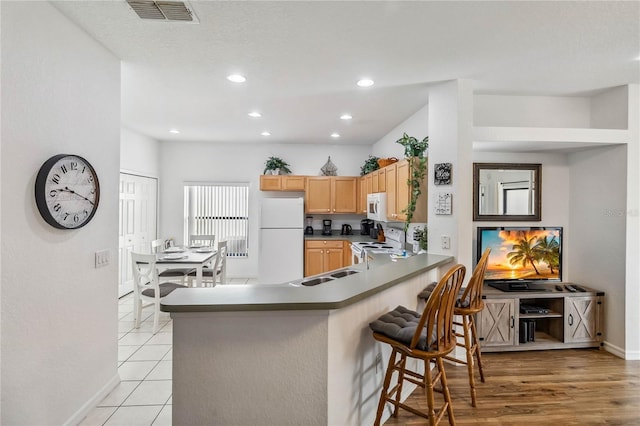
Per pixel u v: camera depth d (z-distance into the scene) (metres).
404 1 1.82
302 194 6.28
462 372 2.81
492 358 3.07
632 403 2.36
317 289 1.88
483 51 2.41
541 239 3.40
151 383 2.59
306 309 1.61
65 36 1.95
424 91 3.27
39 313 1.79
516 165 3.51
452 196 2.99
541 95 3.33
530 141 3.00
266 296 1.73
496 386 2.58
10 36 1.60
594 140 3.01
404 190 3.56
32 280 1.74
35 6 1.73
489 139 2.97
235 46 2.35
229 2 1.83
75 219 2.00
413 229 4.04
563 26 2.06
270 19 2.00
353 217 6.38
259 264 5.40
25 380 1.71
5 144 1.58
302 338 1.67
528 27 2.08
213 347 1.65
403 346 1.79
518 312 3.17
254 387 1.66
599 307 3.25
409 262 2.77
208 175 6.15
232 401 1.66
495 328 3.15
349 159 6.30
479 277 2.45
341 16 1.97
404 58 2.53
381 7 1.88
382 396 1.95
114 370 2.49
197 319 1.64
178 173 6.10
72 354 2.04
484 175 3.48
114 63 2.46
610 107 3.19
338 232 6.32
